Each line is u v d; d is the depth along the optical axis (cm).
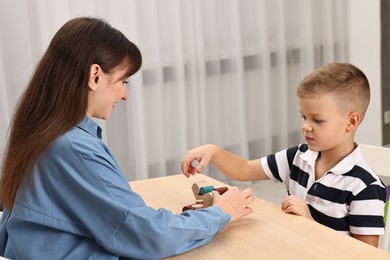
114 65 115
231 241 122
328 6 387
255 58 367
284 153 168
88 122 117
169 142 340
